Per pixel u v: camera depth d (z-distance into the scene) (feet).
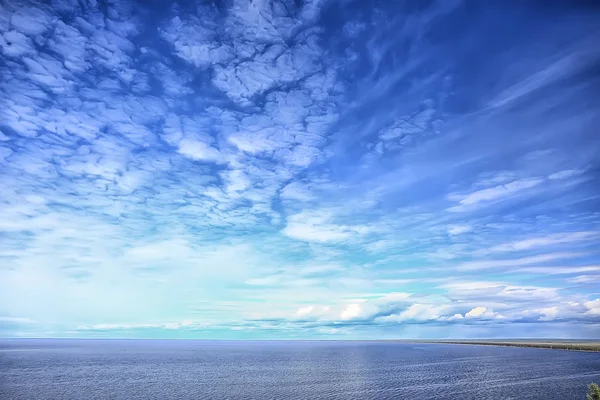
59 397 265.54
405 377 390.83
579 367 471.62
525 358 639.35
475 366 514.68
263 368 505.25
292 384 338.75
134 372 442.91
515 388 304.09
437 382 349.00
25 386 315.99
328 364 572.10
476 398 261.24
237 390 301.63
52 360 620.08
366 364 570.87
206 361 640.58
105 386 320.09
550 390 292.40
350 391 296.30
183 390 299.99
